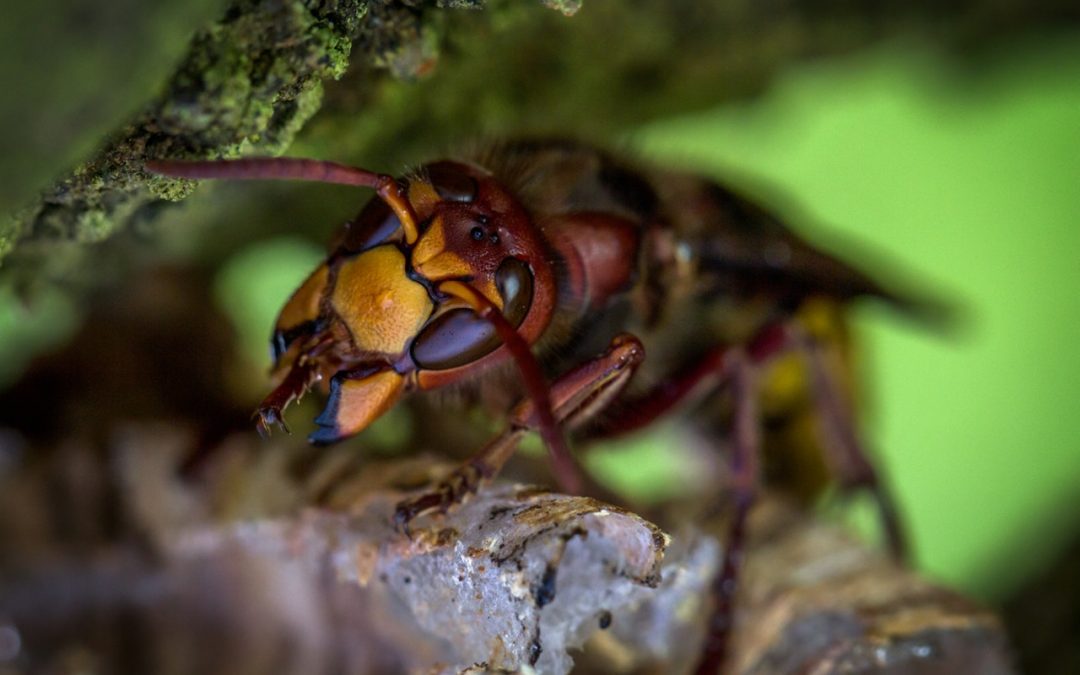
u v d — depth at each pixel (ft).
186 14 0.18
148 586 0.24
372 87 0.23
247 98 0.20
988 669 0.24
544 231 0.23
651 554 0.21
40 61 0.18
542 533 0.21
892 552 0.28
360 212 0.22
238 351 0.29
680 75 0.29
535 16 0.25
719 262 0.27
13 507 0.25
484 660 0.21
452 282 0.22
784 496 0.28
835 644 0.23
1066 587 0.28
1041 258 0.36
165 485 0.25
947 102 0.34
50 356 0.27
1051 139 0.36
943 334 0.30
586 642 0.23
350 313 0.22
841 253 0.29
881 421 0.31
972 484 0.35
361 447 0.25
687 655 0.24
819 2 0.29
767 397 0.28
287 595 0.24
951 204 0.36
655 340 0.25
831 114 0.36
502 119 0.26
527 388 0.21
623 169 0.25
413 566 0.22
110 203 0.21
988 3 0.30
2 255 0.21
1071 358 0.36
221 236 0.27
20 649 0.24
